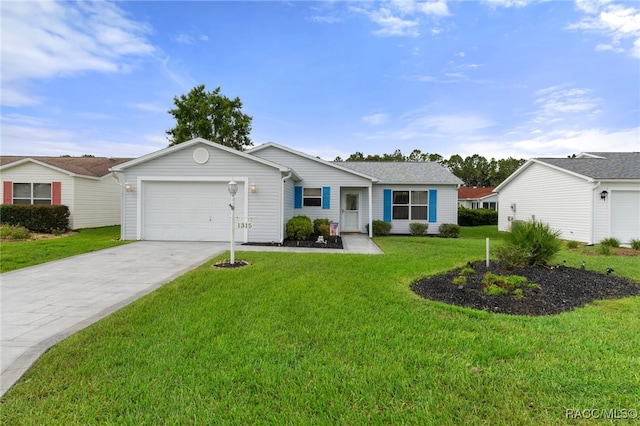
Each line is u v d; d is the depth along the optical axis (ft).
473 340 10.50
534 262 20.93
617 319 12.56
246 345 10.10
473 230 63.72
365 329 11.36
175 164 35.81
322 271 20.57
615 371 8.55
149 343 10.26
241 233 35.86
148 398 7.45
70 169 48.03
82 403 7.29
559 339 10.61
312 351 9.73
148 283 18.37
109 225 56.18
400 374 8.43
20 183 46.80
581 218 40.22
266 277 18.80
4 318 12.84
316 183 46.50
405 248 32.48
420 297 15.46
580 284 17.56
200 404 7.27
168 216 36.11
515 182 56.03
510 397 7.48
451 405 7.22
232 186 23.21
